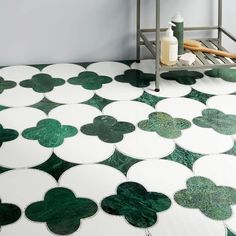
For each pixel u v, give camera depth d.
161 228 1.35
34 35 2.36
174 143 1.75
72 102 2.04
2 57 2.38
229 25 2.48
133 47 2.45
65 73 2.32
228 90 2.16
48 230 1.34
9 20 2.31
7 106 2.01
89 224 1.36
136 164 1.63
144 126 1.86
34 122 1.89
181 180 1.55
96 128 1.85
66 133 1.82
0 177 1.56
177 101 2.05
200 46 2.30
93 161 1.65
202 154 1.69
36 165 1.62
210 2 2.41
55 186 1.52
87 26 2.38
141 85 2.20
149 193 1.49
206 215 1.40
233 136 1.80
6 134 1.81
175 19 2.17
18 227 1.35
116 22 2.38
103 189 1.51
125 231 1.34
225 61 2.20
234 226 1.36
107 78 2.27
